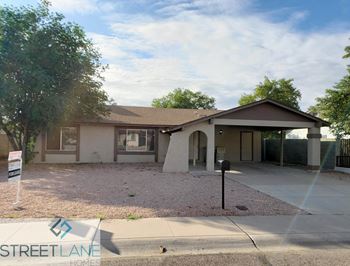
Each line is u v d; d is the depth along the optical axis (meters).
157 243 5.27
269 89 31.38
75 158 19.14
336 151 16.81
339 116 17.38
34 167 16.31
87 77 17.42
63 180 11.73
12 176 7.33
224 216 6.80
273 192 9.94
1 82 13.90
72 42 16.39
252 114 15.02
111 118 20.19
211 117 14.60
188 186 10.69
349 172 15.63
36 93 15.17
